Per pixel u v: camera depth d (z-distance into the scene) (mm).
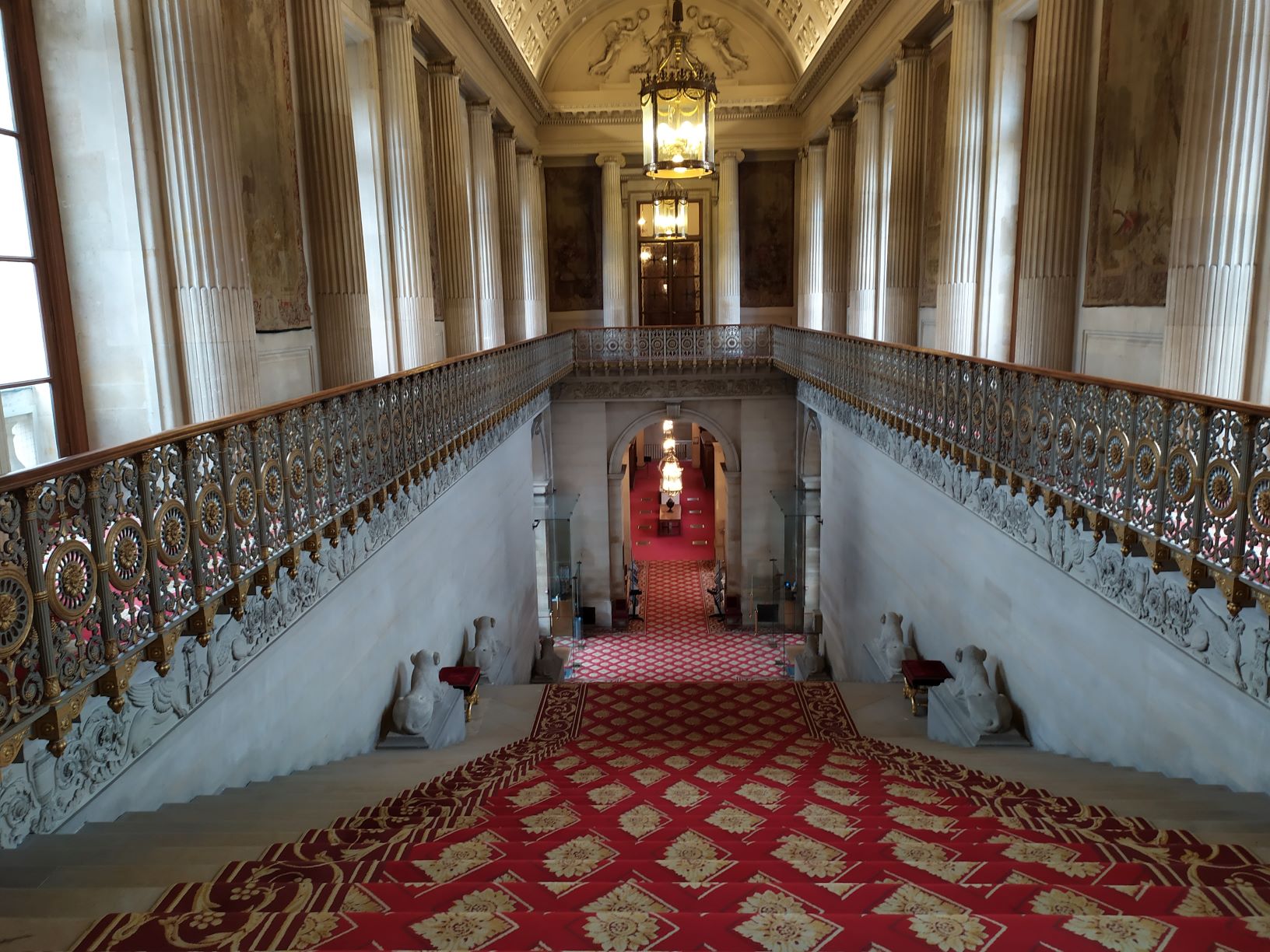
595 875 3840
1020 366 7465
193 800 5070
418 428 8773
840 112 20031
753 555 24016
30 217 6008
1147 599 6109
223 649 5332
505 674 15172
